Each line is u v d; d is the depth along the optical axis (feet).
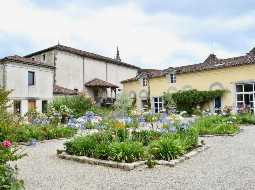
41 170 23.34
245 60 83.10
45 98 97.86
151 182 19.42
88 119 38.75
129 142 27.40
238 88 83.97
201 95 89.45
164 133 33.45
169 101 69.41
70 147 28.96
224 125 45.83
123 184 19.10
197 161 25.46
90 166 24.43
